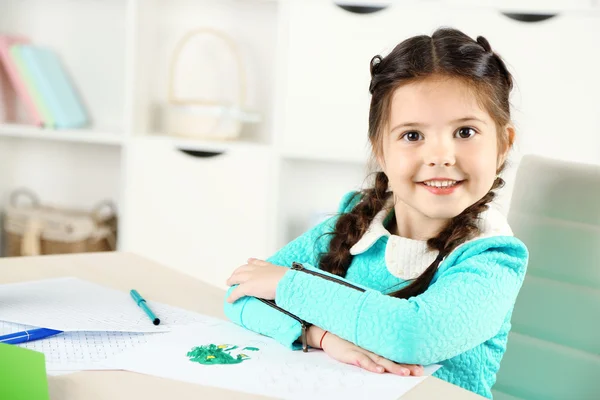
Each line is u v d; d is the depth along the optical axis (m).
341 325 0.83
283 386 0.73
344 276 1.06
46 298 0.98
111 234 2.60
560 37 2.03
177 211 2.37
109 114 2.66
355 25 2.19
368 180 1.11
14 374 0.67
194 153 2.35
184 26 2.54
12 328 0.86
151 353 0.80
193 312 0.97
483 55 0.93
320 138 2.25
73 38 2.65
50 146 2.75
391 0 2.13
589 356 1.02
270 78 2.51
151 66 2.50
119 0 2.60
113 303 0.98
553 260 1.05
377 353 0.80
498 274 0.89
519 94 2.06
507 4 2.04
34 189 2.76
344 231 1.07
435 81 0.90
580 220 1.04
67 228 2.48
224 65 2.53
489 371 0.95
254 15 2.50
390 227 1.08
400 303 0.82
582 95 2.03
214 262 2.37
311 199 2.49
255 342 0.86
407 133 0.92
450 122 0.89
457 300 0.84
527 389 1.06
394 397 0.71
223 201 2.34
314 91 2.23
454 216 0.93
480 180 0.90
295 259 1.13
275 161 2.27
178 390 0.71
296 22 2.22
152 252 2.40
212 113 2.37
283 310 0.89
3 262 1.18
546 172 1.08
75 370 0.75
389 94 0.93
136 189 2.39
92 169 2.74
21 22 2.68
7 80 2.61
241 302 0.93
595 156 2.04
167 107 2.44
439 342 0.80
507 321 0.97
